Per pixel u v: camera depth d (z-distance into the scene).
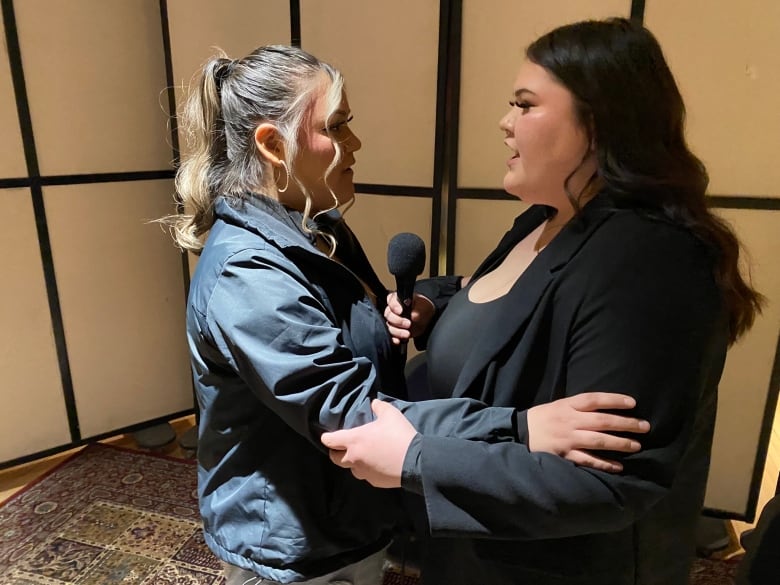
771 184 1.89
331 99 1.12
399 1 2.15
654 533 1.06
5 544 2.26
